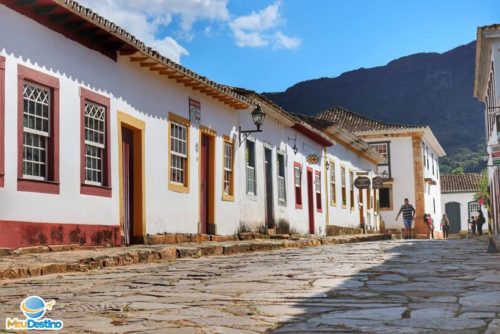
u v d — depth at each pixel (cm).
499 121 2180
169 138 1623
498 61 2533
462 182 6519
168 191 1605
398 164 4631
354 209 3566
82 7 1206
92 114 1333
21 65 1116
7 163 1073
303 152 2712
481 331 433
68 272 940
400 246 1602
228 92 1834
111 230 1364
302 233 2623
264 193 2244
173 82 1655
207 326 477
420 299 596
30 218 1122
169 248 1261
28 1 1112
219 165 1902
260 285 726
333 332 447
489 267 902
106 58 1370
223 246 1456
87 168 1313
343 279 770
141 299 623
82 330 465
